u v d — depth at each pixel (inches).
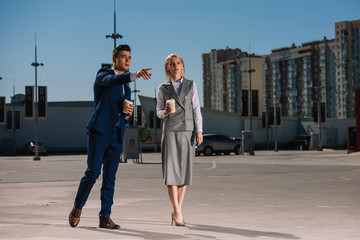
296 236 166.4
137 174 620.1
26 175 620.7
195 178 529.0
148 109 2198.6
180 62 203.5
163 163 199.9
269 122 2293.3
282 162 911.7
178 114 198.2
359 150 1289.4
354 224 198.4
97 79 176.9
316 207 270.2
